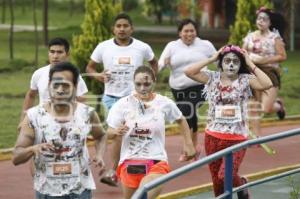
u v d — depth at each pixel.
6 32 75.94
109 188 19.11
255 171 21.27
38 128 12.11
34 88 17.05
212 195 18.83
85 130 12.23
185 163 22.53
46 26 61.88
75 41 30.34
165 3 74.50
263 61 24.44
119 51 20.28
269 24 24.45
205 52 22.69
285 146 24.33
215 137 16.62
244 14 35.00
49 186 12.16
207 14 78.00
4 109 32.03
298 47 60.84
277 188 17.48
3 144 24.66
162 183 10.47
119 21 20.17
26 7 108.56
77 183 12.22
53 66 12.20
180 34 22.72
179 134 27.59
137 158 14.65
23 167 21.75
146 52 20.41
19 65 47.69
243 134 16.58
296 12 68.62
